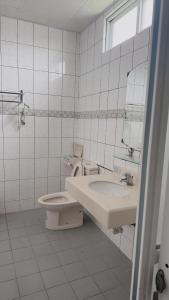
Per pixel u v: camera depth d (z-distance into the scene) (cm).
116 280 177
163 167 49
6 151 275
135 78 185
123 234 211
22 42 262
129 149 196
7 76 261
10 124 272
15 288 164
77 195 173
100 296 161
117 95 212
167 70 46
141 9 193
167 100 47
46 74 280
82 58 285
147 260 53
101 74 240
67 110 299
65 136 304
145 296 55
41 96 281
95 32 250
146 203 50
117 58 210
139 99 180
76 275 180
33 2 218
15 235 235
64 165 310
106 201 144
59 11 235
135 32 201
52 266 190
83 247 219
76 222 257
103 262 198
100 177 203
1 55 255
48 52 277
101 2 214
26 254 204
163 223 49
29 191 296
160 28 45
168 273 49
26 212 291
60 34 279
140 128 180
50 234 239
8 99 266
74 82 296
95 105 255
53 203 237
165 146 48
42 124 288
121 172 202
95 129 256
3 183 280
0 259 196
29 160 289
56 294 161
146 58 172
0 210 284
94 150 260
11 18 253
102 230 250
